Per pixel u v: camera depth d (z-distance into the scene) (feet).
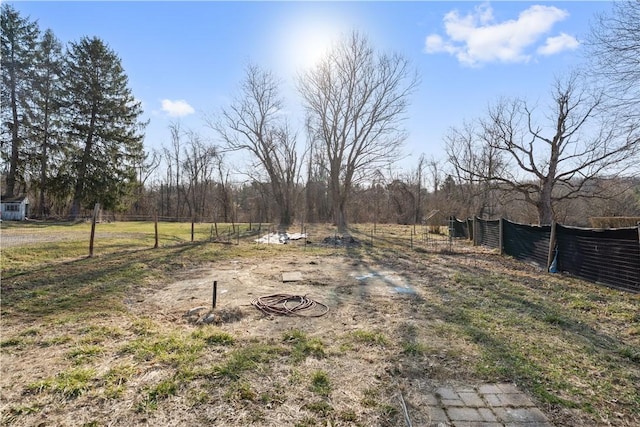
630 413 7.63
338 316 14.51
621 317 14.26
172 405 7.63
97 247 34.09
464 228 55.98
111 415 7.24
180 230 61.77
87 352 10.21
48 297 16.39
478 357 10.34
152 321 13.47
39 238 40.93
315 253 35.65
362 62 79.87
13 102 84.33
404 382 8.86
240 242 44.50
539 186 61.72
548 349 10.99
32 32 86.02
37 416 7.18
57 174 85.71
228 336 11.45
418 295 18.19
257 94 87.86
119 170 92.43
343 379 8.95
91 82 87.86
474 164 88.63
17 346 10.75
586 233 22.07
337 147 83.61
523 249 31.04
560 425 7.20
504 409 7.73
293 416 7.34
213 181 129.80
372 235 58.95
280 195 91.40
